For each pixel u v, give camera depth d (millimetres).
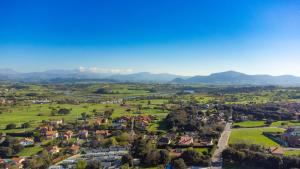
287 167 178625
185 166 181625
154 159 192625
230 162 193625
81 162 188375
